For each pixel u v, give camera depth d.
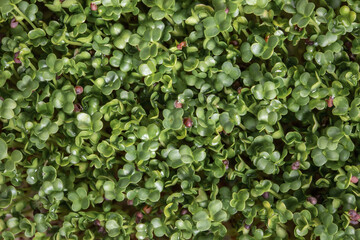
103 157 0.37
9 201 0.37
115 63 0.37
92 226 0.39
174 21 0.37
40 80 0.37
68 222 0.37
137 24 0.38
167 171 0.37
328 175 0.36
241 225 0.37
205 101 0.37
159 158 0.38
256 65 0.36
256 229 0.36
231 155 0.37
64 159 0.37
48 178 0.37
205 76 0.37
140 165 0.37
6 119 0.38
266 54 0.36
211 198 0.36
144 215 0.38
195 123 0.37
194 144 0.37
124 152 0.39
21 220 0.37
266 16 0.37
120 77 0.38
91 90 0.37
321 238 0.35
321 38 0.36
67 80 0.38
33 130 0.37
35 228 0.37
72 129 0.37
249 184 0.37
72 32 0.37
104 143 0.36
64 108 0.36
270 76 0.36
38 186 0.38
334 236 0.35
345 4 0.38
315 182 0.37
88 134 0.36
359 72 0.36
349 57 0.38
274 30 0.37
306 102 0.36
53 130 0.36
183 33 0.38
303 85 0.36
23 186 0.39
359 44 0.36
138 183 0.39
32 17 0.37
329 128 0.36
